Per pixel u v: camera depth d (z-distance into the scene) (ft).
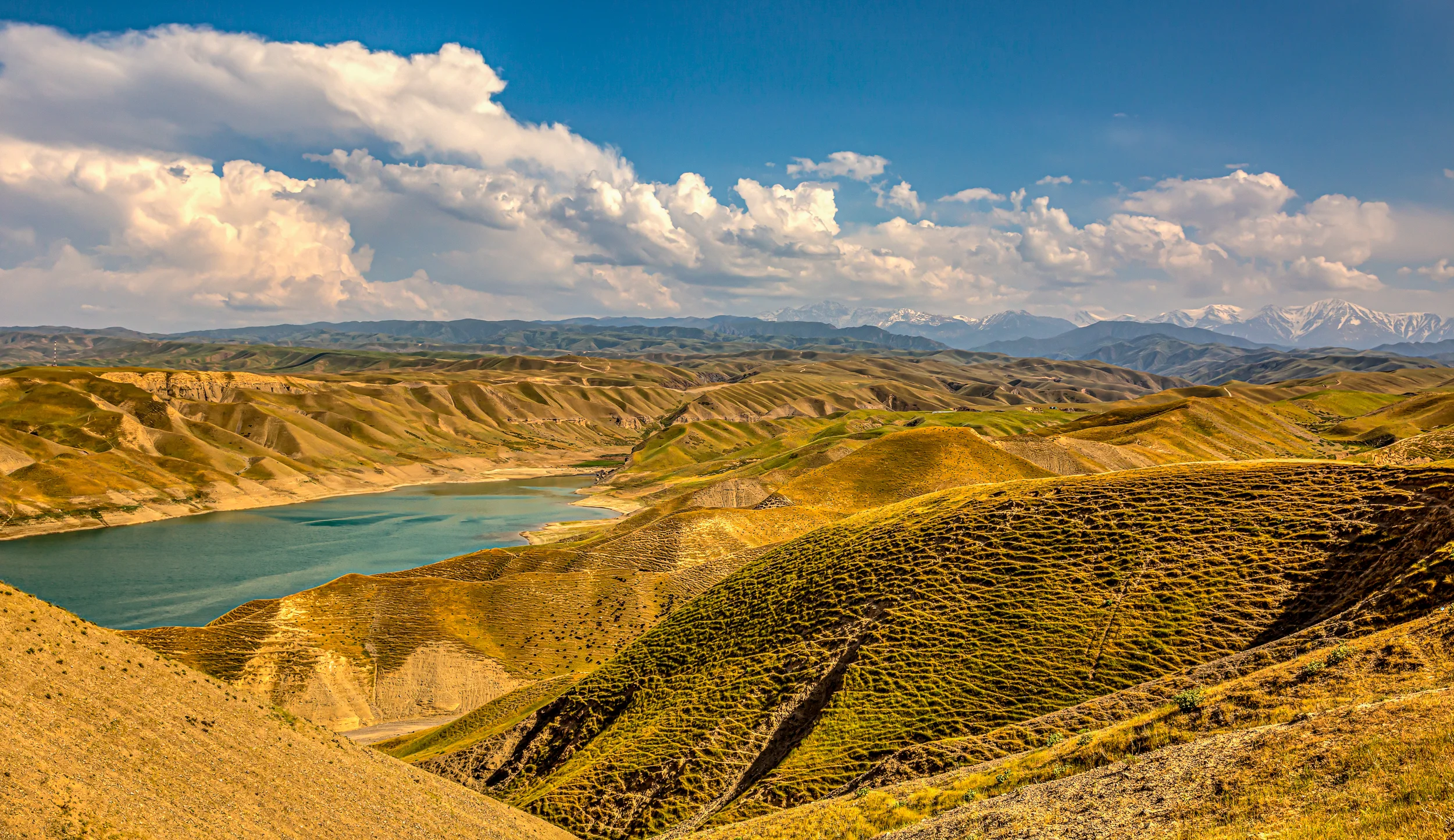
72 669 86.48
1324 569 116.57
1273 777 50.98
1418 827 39.04
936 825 69.41
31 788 67.67
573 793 128.67
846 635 144.25
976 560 153.07
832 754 110.73
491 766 161.68
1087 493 166.81
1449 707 49.73
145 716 87.04
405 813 99.09
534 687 224.12
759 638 159.33
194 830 74.79
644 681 166.30
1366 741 49.73
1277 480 148.56
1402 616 81.10
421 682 255.70
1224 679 89.30
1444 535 99.71
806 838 80.53
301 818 85.92
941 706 114.11
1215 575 124.67
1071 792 64.44
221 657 256.93
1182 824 50.55
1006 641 125.39
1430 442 289.12
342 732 228.22
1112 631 119.24
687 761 127.34
